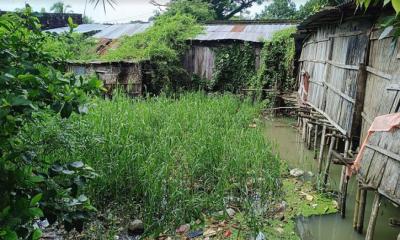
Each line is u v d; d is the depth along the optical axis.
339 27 7.26
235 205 5.28
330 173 6.88
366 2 1.62
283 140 9.54
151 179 4.92
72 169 2.30
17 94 1.80
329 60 7.89
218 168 5.54
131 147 5.45
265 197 5.48
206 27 16.42
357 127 5.61
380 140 4.11
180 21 15.63
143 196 5.05
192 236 4.46
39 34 2.63
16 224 1.69
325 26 8.61
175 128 6.94
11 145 2.01
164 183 5.05
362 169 4.42
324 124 7.07
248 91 13.86
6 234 1.46
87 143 4.79
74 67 13.20
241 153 6.05
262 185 5.61
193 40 14.95
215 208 5.06
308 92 10.40
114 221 4.64
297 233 4.67
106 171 4.98
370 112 5.12
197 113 8.59
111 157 5.15
